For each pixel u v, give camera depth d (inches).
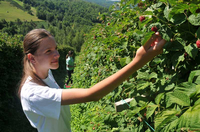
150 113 49.6
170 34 38.5
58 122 45.8
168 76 52.1
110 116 78.0
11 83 248.1
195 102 34.4
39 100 39.9
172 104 45.3
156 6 54.8
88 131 106.9
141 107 53.9
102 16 168.6
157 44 35.6
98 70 128.8
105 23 164.1
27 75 45.1
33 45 43.1
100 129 91.0
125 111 70.0
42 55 43.5
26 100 41.3
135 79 68.7
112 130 73.9
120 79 36.7
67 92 39.4
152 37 36.5
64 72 495.8
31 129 202.2
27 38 44.4
